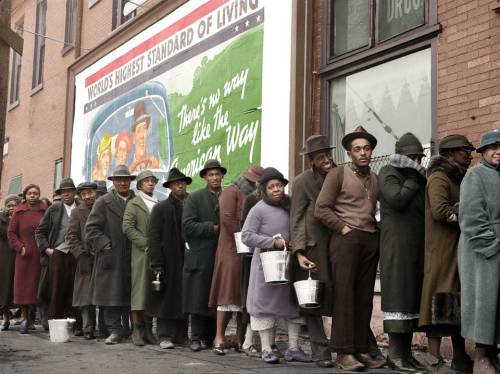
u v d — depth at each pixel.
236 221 6.88
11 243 9.43
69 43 16.17
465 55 6.89
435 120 7.16
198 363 6.21
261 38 9.63
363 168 5.95
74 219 8.70
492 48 6.62
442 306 5.28
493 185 5.13
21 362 6.35
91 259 8.51
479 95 6.70
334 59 8.69
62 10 16.70
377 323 7.41
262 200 6.40
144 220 7.95
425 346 6.84
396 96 7.82
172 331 7.56
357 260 5.77
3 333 9.34
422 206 5.65
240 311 6.88
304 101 8.88
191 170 11.17
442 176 5.45
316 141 6.05
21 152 18.36
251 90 9.75
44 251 9.19
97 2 15.09
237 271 6.81
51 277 9.07
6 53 5.15
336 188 5.85
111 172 13.86
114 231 8.08
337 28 8.78
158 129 12.30
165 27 12.30
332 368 5.86
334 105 8.72
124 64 13.66
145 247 7.77
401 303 5.54
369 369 5.82
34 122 17.70
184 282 7.21
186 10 11.67
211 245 7.18
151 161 12.47
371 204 5.90
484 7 6.73
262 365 6.07
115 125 13.86
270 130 9.27
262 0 9.67
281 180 6.36
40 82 17.88
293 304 6.21
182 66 11.66
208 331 7.50
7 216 10.04
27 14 18.78
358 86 8.38
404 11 7.78
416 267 5.59
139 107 12.99
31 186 9.73
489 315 4.98
